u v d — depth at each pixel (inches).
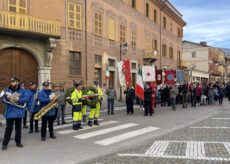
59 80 1000.9
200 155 370.0
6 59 868.6
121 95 1368.1
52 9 987.9
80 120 580.7
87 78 1125.1
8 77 871.1
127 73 987.3
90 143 451.5
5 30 814.5
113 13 1322.6
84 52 1112.8
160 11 1937.7
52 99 478.0
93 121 666.2
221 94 1247.5
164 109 1017.5
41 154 382.9
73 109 574.6
